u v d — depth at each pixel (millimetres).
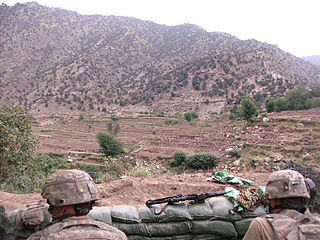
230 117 85625
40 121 122375
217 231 4238
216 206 4355
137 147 47219
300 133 38000
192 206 4395
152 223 4297
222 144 42156
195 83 173000
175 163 35062
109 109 170250
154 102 168250
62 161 42500
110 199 6043
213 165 32500
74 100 189875
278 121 44125
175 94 169000
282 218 2371
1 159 7332
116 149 40938
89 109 173250
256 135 41219
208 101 152000
